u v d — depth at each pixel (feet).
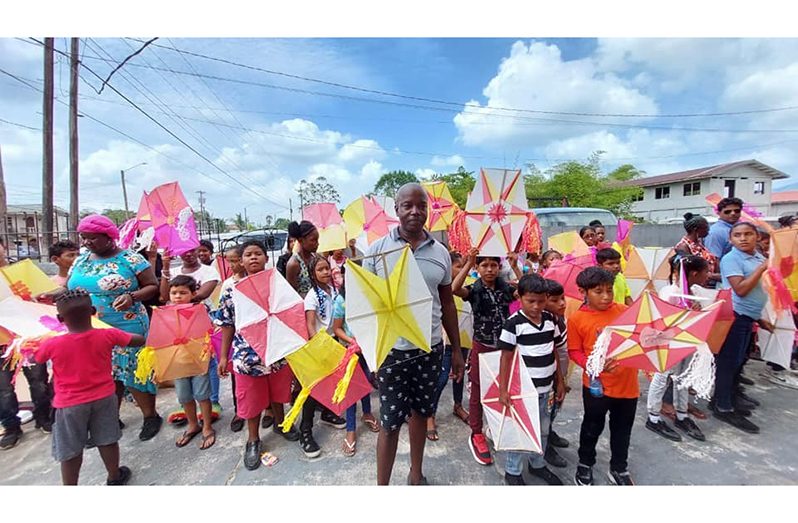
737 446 9.34
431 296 6.55
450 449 9.48
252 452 9.03
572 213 29.71
